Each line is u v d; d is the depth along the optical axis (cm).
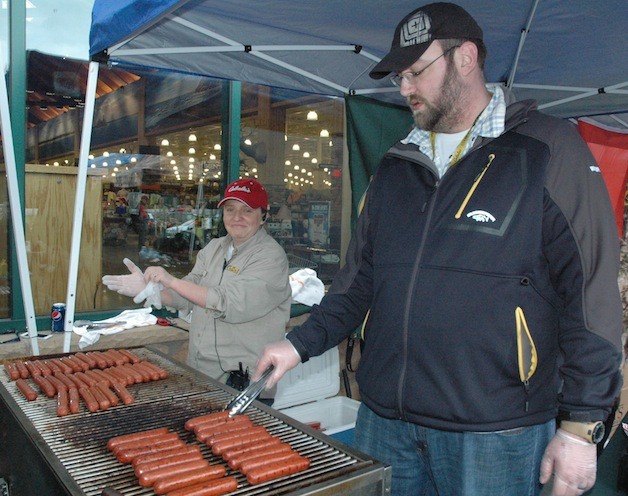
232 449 162
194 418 185
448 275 157
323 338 187
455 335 156
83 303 407
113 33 224
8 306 375
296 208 494
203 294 250
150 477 144
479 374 154
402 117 404
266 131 473
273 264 269
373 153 393
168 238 443
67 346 272
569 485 142
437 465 168
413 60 155
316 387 379
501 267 151
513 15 254
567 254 146
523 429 156
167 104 432
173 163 440
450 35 154
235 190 273
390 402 170
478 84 163
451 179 163
